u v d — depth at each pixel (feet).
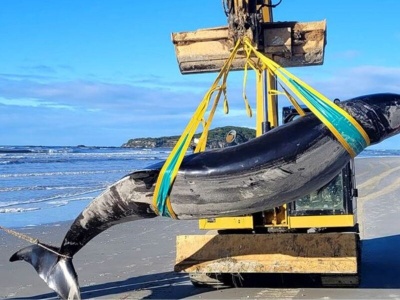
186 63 25.39
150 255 38.60
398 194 66.95
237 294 26.48
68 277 22.93
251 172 20.04
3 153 257.96
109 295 27.61
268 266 25.46
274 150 20.08
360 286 27.27
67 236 23.18
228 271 25.80
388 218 48.98
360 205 57.93
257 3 25.08
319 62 24.44
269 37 23.98
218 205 20.66
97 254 39.29
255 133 26.81
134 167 163.53
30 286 30.42
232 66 25.21
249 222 26.40
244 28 22.81
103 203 22.22
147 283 29.96
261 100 26.22
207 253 26.18
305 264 25.18
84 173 135.54
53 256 23.36
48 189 93.97
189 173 20.39
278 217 27.20
